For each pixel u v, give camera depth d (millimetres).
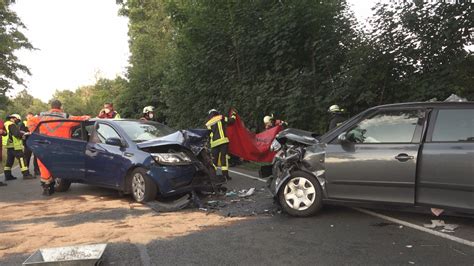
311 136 6688
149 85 29109
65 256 4355
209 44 16094
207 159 8055
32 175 12938
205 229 5754
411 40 9633
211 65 16188
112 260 4605
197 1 16625
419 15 9328
